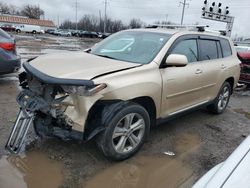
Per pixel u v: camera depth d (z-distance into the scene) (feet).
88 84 10.27
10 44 22.43
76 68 11.43
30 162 11.45
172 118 14.44
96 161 11.84
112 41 15.67
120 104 11.15
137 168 11.64
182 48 14.71
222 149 14.06
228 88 19.56
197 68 15.40
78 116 10.62
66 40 120.98
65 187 10.12
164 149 13.47
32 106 11.23
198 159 12.82
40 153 12.14
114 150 11.35
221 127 17.13
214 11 67.21
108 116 10.84
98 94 10.51
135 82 11.60
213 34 18.07
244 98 26.02
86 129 10.78
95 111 10.97
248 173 5.67
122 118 11.23
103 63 12.33
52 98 11.05
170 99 13.69
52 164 11.43
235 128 17.20
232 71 19.12
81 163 11.62
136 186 10.51
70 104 10.66
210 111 19.21
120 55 13.94
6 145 11.96
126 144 12.10
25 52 48.52
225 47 19.11
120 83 11.10
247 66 28.45
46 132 11.45
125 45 14.67
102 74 11.00
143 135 12.46
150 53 13.44
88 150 12.59
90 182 10.50
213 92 17.66
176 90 13.85
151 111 13.08
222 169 6.07
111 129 10.93
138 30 15.93
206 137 15.39
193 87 15.17
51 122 11.30
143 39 14.64
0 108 16.93
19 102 12.00
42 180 10.40
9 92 20.57
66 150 12.49
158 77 12.68
